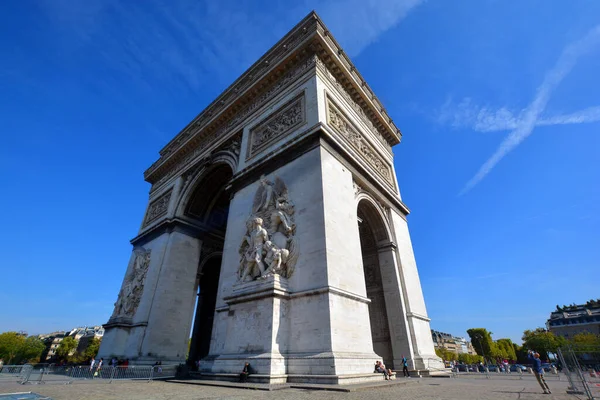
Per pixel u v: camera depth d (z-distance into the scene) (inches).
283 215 925.2
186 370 1214.3
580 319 5497.1
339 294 773.3
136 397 490.0
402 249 1305.4
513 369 2267.5
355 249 937.5
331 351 673.6
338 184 983.6
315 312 741.3
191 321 1407.5
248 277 875.4
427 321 1238.3
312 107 1068.5
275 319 753.0
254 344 756.0
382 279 1210.0
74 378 1030.4
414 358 1042.7
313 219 864.9
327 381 623.2
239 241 1040.8
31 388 676.7
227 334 840.3
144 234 1702.8
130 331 1337.4
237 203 1132.5
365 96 1419.8
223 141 1476.4
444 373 1082.7
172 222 1526.8
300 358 704.4
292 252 858.1
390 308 1149.1
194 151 1726.1
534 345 4382.4
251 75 1462.8
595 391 550.9
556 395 527.5
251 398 471.8
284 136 1118.4
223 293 990.4
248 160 1224.2
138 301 1414.9
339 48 1338.6
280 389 606.9
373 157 1398.9
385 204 1338.6
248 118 1379.2
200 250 1581.0
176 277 1421.0
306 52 1230.9
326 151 987.9
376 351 1131.9
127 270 1646.2
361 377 680.4
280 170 1045.8
